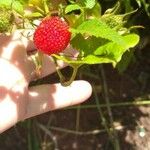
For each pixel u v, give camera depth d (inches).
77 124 12.7
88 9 7.0
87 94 9.1
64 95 8.9
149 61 13.1
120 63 9.1
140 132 12.6
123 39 6.1
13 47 8.4
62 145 12.6
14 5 6.7
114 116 12.9
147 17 11.0
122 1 8.5
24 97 8.3
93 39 6.4
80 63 6.2
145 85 13.0
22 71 8.3
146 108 12.9
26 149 12.6
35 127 12.7
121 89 13.0
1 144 12.7
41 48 6.2
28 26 7.2
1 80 8.1
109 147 12.5
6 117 8.1
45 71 8.6
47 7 6.7
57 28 6.1
